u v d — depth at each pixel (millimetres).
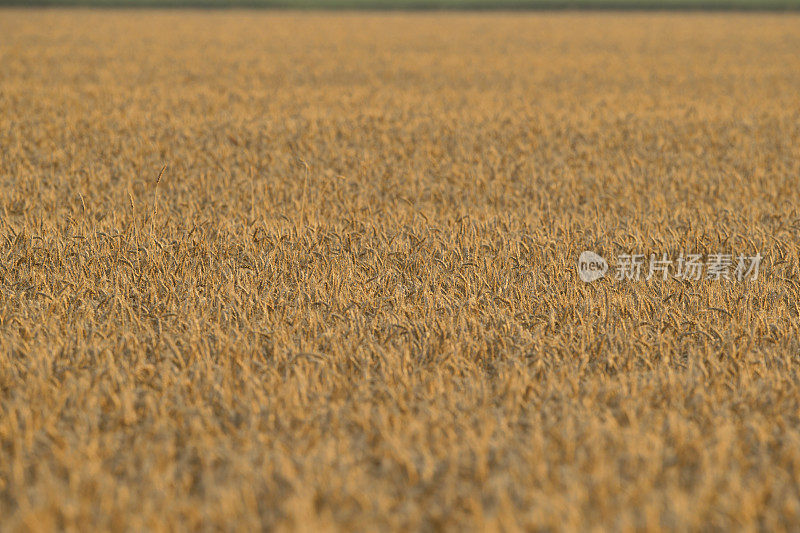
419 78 45719
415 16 113438
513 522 6418
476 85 42656
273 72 47625
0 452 7555
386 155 23703
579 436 7820
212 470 7383
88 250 13508
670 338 10117
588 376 9336
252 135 26766
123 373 9102
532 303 11438
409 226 15492
